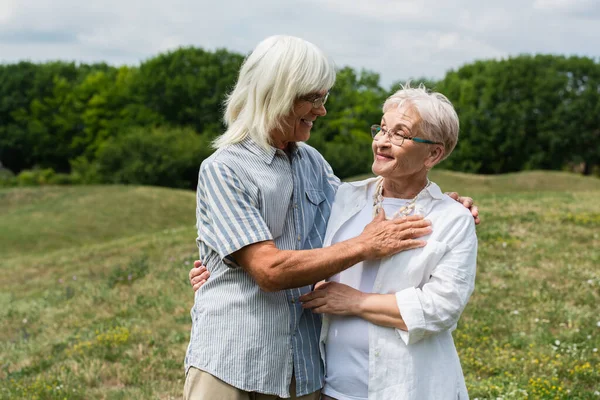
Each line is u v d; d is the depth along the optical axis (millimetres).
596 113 49406
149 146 46500
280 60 2453
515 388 4934
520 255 9617
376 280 2607
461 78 58312
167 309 8336
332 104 55844
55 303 10164
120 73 63688
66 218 25312
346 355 2633
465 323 6840
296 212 2654
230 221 2469
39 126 63750
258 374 2512
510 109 50562
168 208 27422
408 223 2568
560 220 11789
